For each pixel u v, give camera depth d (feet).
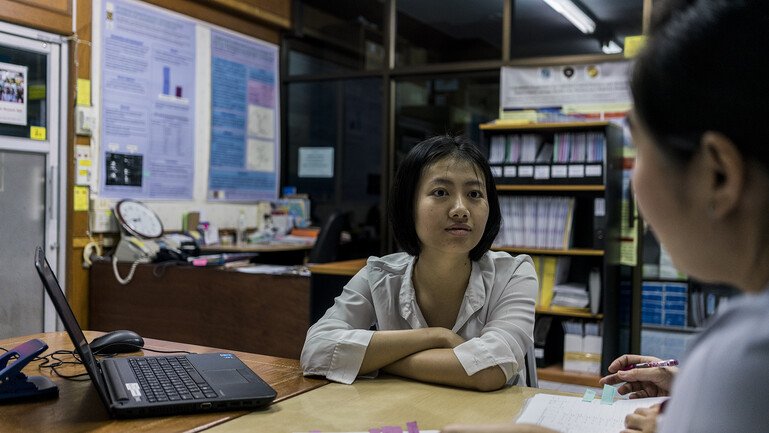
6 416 3.71
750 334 1.37
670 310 14.96
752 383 1.32
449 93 18.26
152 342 5.92
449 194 4.66
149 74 16.11
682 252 1.64
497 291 5.17
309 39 20.22
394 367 4.68
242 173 18.89
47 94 13.94
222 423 3.66
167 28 16.55
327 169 20.24
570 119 16.21
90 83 14.70
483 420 3.76
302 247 16.89
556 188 14.24
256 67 19.34
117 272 14.06
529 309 5.05
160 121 16.42
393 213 4.99
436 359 4.52
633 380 4.21
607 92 15.84
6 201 13.29
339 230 16.11
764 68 1.41
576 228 14.99
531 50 17.42
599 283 14.11
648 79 1.56
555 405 3.99
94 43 14.78
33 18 13.47
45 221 13.96
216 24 17.94
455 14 18.02
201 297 13.10
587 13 16.51
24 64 13.51
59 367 4.87
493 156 14.96
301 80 20.08
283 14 19.71
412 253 5.05
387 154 18.84
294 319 12.11
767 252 1.49
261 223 19.10
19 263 13.53
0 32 13.02
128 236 14.73
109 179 15.14
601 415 3.79
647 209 1.67
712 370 1.39
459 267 5.00
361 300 5.32
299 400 4.13
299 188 20.42
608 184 13.88
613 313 14.62
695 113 1.47
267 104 19.79
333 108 20.21
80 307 14.35
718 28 1.46
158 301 13.60
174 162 16.80
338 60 19.77
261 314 12.44
